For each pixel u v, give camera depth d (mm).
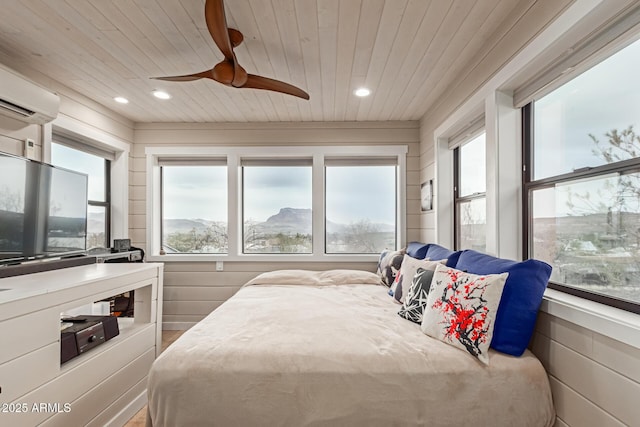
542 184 1643
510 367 1288
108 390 1743
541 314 1426
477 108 2131
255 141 3629
